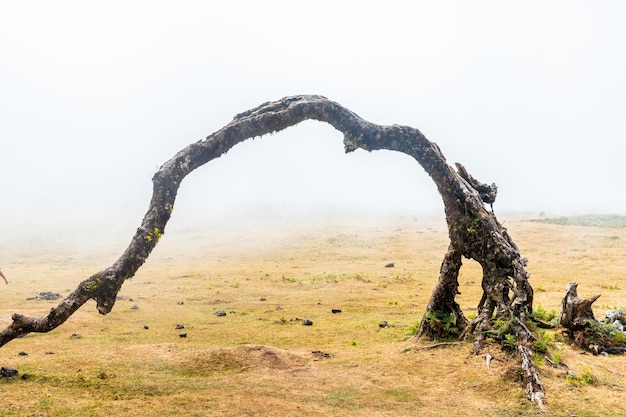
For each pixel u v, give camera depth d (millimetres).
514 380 9156
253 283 27250
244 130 10789
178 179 10195
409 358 10820
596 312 16094
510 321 10320
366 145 11570
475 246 11391
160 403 8594
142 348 12195
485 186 12180
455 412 8336
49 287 27719
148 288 26047
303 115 11148
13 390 9000
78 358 11297
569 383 9086
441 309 12023
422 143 11578
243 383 9750
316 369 10703
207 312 19125
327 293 23297
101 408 8312
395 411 8375
